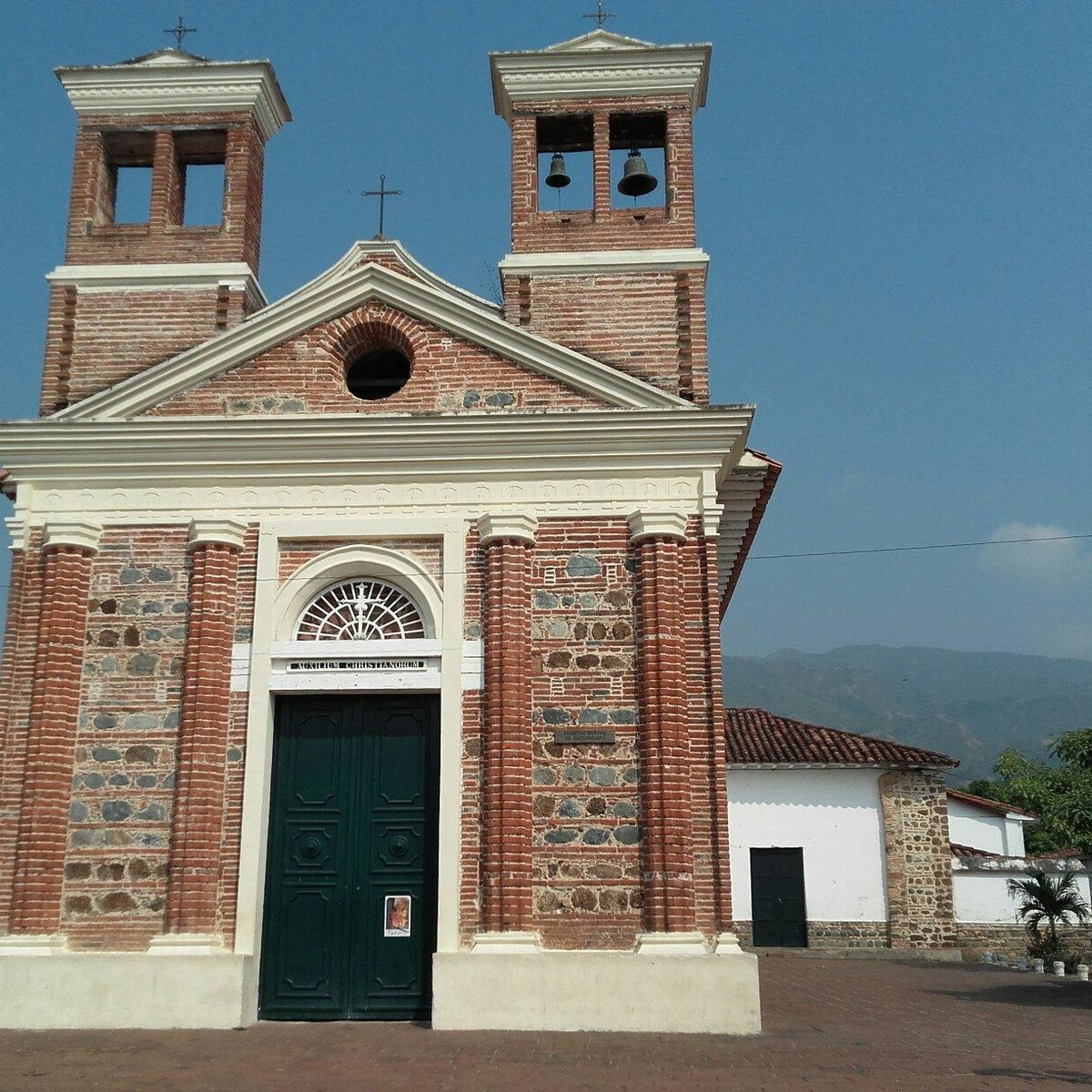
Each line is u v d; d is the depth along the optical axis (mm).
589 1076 12203
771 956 32344
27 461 17844
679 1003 15234
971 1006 19688
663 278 19109
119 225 19859
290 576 17453
